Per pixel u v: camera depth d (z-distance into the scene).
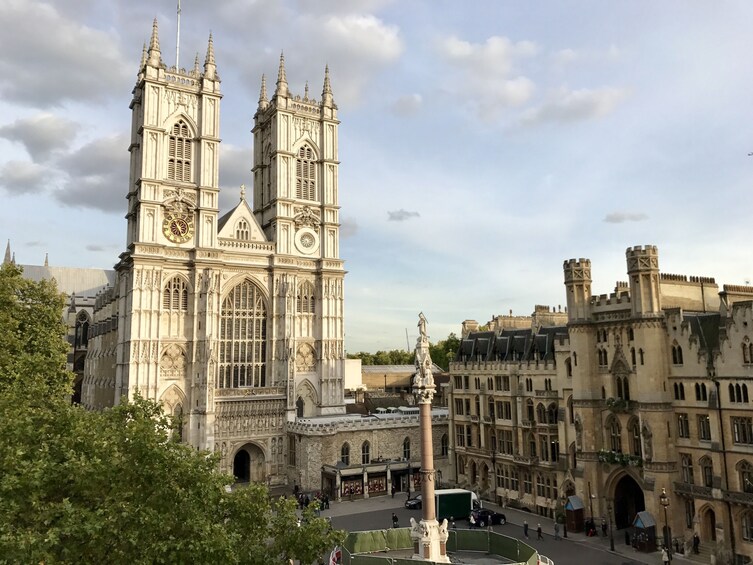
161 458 31.58
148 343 100.56
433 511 52.03
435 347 197.38
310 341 117.19
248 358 110.44
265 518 36.22
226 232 112.56
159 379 101.50
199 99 112.06
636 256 70.00
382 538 60.34
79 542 27.23
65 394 64.75
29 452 29.97
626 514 75.12
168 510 30.38
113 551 28.09
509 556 56.84
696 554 63.03
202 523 29.66
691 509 65.31
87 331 170.88
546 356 86.31
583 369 76.31
